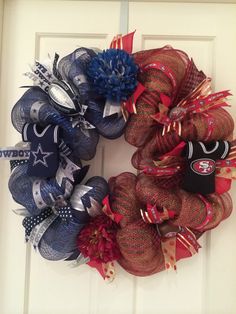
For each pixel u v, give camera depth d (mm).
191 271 1036
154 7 1029
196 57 1035
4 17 1046
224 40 1028
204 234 1039
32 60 1046
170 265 927
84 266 1044
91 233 905
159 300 1036
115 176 1014
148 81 888
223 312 1021
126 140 940
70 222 904
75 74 883
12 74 1048
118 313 1036
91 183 942
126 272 1037
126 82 861
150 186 910
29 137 878
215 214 905
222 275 1028
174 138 891
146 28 1029
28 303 1052
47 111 875
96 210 916
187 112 905
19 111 907
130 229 894
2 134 1048
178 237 940
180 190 912
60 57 1043
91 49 942
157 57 903
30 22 1045
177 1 1022
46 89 903
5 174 1048
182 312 1032
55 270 1048
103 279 1030
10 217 1050
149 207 893
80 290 1043
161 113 875
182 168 917
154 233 920
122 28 1028
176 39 1035
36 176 885
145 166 925
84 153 928
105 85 858
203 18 1029
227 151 881
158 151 923
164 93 875
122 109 889
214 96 897
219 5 1028
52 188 887
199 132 882
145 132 901
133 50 1032
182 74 906
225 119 909
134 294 1039
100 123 907
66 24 1041
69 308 1042
